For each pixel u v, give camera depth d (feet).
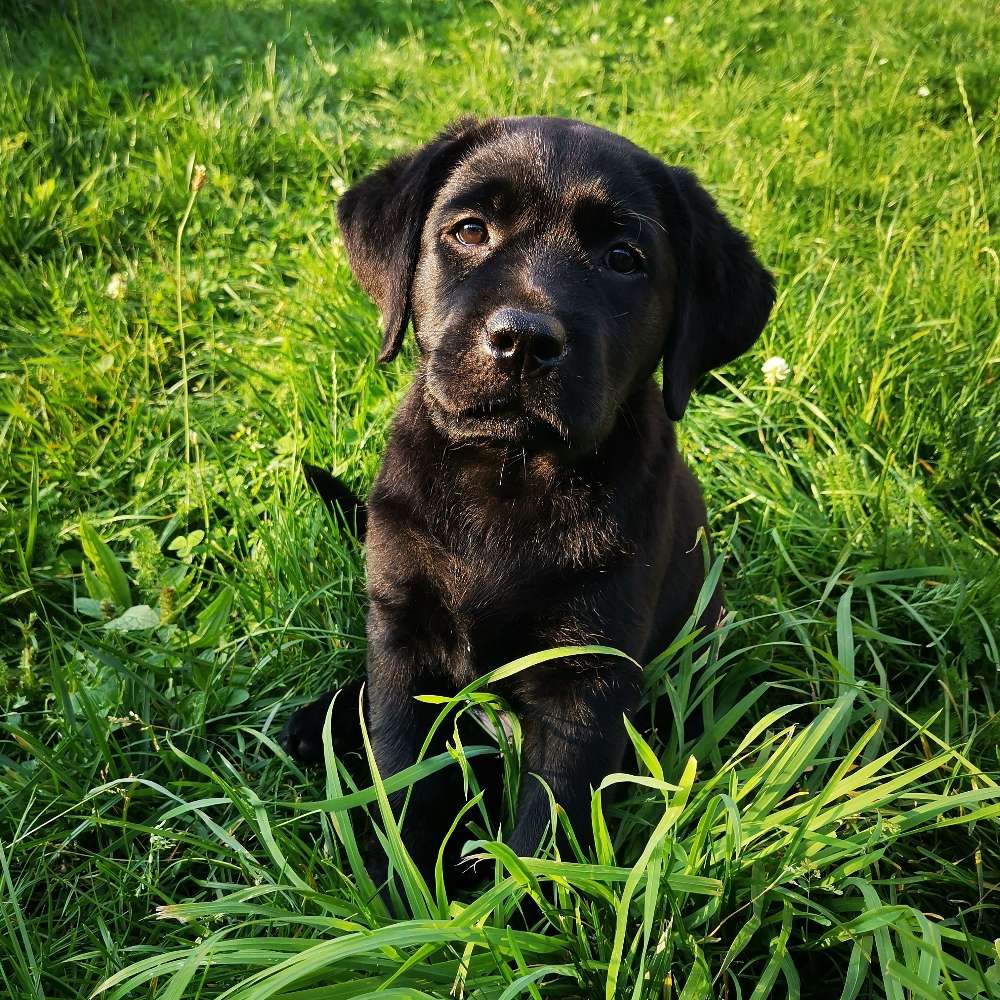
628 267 1.13
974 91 3.13
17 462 1.55
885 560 1.47
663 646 1.26
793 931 0.99
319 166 2.45
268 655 1.28
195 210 2.20
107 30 3.08
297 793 1.14
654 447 1.17
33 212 2.06
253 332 1.91
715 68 3.29
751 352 1.85
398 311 1.20
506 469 1.11
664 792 0.90
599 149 1.15
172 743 1.13
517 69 3.15
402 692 1.16
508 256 1.09
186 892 1.05
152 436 1.65
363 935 0.76
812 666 1.32
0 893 0.92
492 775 1.24
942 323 1.85
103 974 0.91
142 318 1.89
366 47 3.21
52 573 1.43
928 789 1.16
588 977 0.84
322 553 1.44
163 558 1.40
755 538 1.56
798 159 2.56
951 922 0.99
